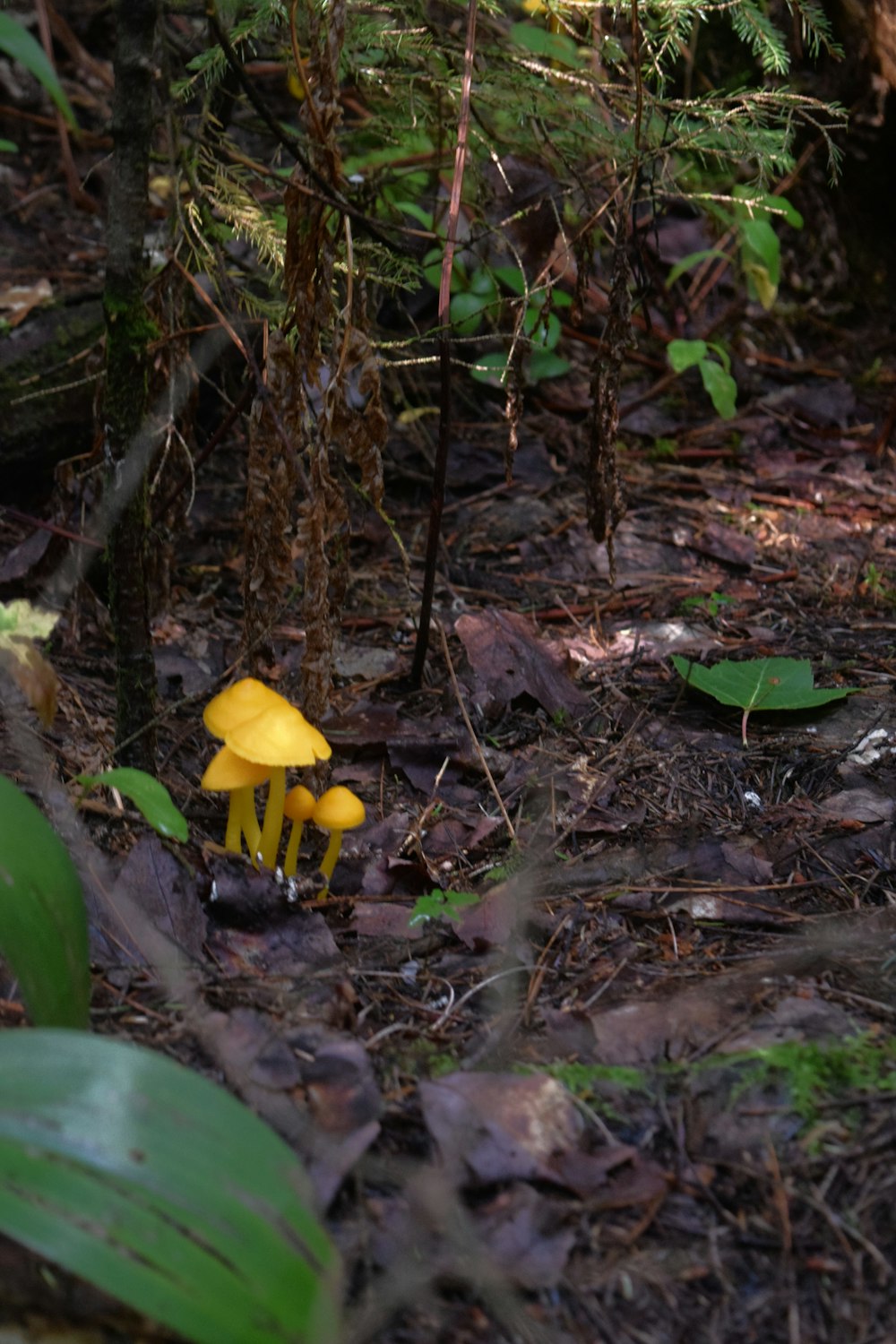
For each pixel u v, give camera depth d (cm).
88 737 122
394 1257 101
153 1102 97
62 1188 92
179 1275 91
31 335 140
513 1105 104
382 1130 104
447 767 124
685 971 112
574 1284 101
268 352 116
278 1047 106
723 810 122
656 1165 104
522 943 113
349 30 122
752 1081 106
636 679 132
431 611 131
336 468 128
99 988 109
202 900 114
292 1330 92
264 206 128
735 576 142
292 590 135
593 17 125
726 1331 100
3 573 130
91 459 128
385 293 134
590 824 120
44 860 102
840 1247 102
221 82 125
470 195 132
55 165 163
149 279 128
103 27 170
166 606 132
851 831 120
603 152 128
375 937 114
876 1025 108
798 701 127
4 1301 99
